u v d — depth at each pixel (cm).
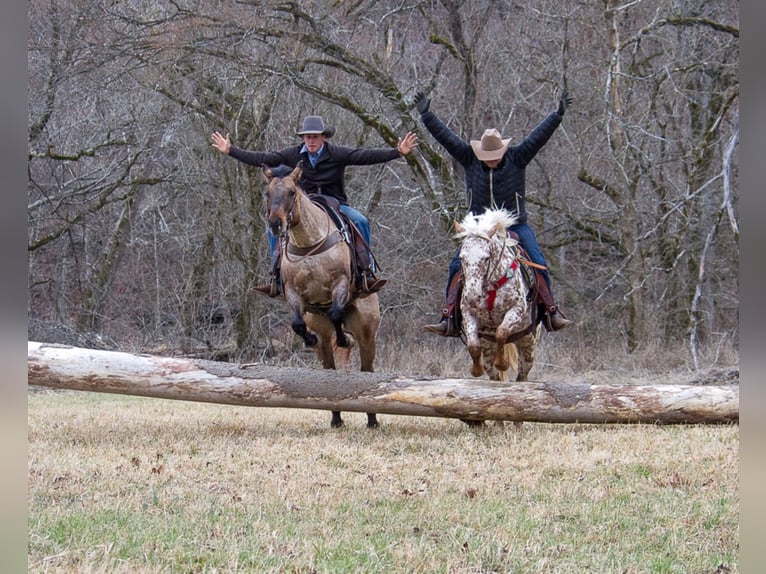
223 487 601
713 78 1794
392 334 1930
